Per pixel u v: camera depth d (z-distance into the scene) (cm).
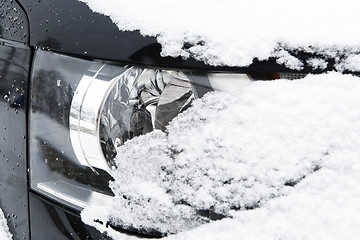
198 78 167
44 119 183
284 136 159
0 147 200
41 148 186
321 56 164
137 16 171
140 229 169
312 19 168
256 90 163
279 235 155
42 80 183
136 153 168
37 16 187
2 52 200
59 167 183
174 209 164
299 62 163
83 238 178
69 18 179
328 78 162
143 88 169
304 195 156
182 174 163
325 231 153
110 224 173
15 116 192
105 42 172
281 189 157
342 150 156
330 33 165
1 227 205
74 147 177
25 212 193
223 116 163
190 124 165
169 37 167
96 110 170
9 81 195
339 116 158
